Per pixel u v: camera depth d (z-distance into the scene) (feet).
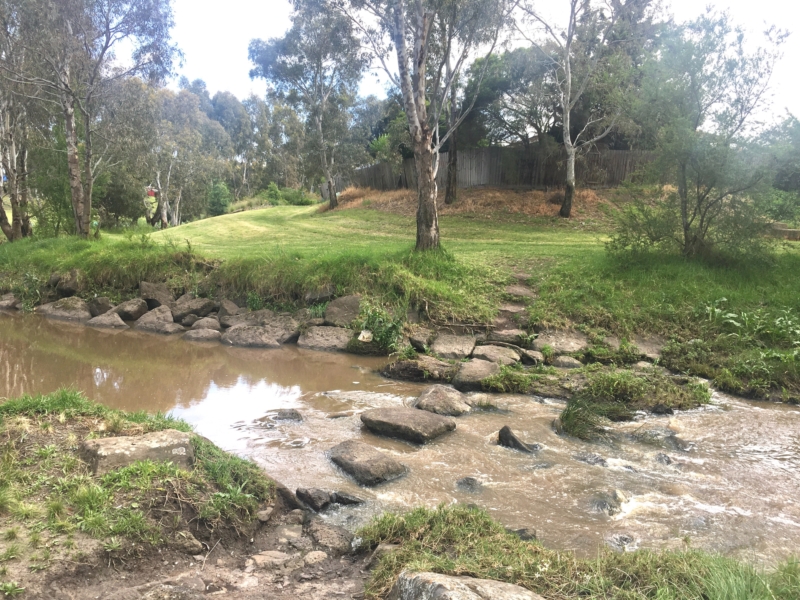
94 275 49.90
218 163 193.77
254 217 110.32
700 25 39.73
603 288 38.83
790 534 14.58
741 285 38.34
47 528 12.11
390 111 97.35
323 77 114.42
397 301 38.86
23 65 70.03
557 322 35.60
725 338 32.63
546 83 85.20
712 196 40.88
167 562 12.23
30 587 10.39
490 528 13.57
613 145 95.35
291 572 12.52
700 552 12.28
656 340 34.06
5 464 14.20
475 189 98.12
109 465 14.37
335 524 14.90
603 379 27.07
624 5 74.23
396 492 16.84
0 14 66.13
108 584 11.20
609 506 15.88
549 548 13.47
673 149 39.17
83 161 89.92
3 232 90.53
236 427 22.38
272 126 213.87
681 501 16.55
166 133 162.61
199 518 13.46
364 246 60.59
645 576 11.02
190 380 29.76
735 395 27.99
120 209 130.72
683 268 40.42
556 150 89.45
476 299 39.63
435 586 9.75
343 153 125.18
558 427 22.50
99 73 69.87
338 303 39.58
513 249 55.16
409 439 21.07
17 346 37.32
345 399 26.50
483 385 27.89
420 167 45.09
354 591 11.80
